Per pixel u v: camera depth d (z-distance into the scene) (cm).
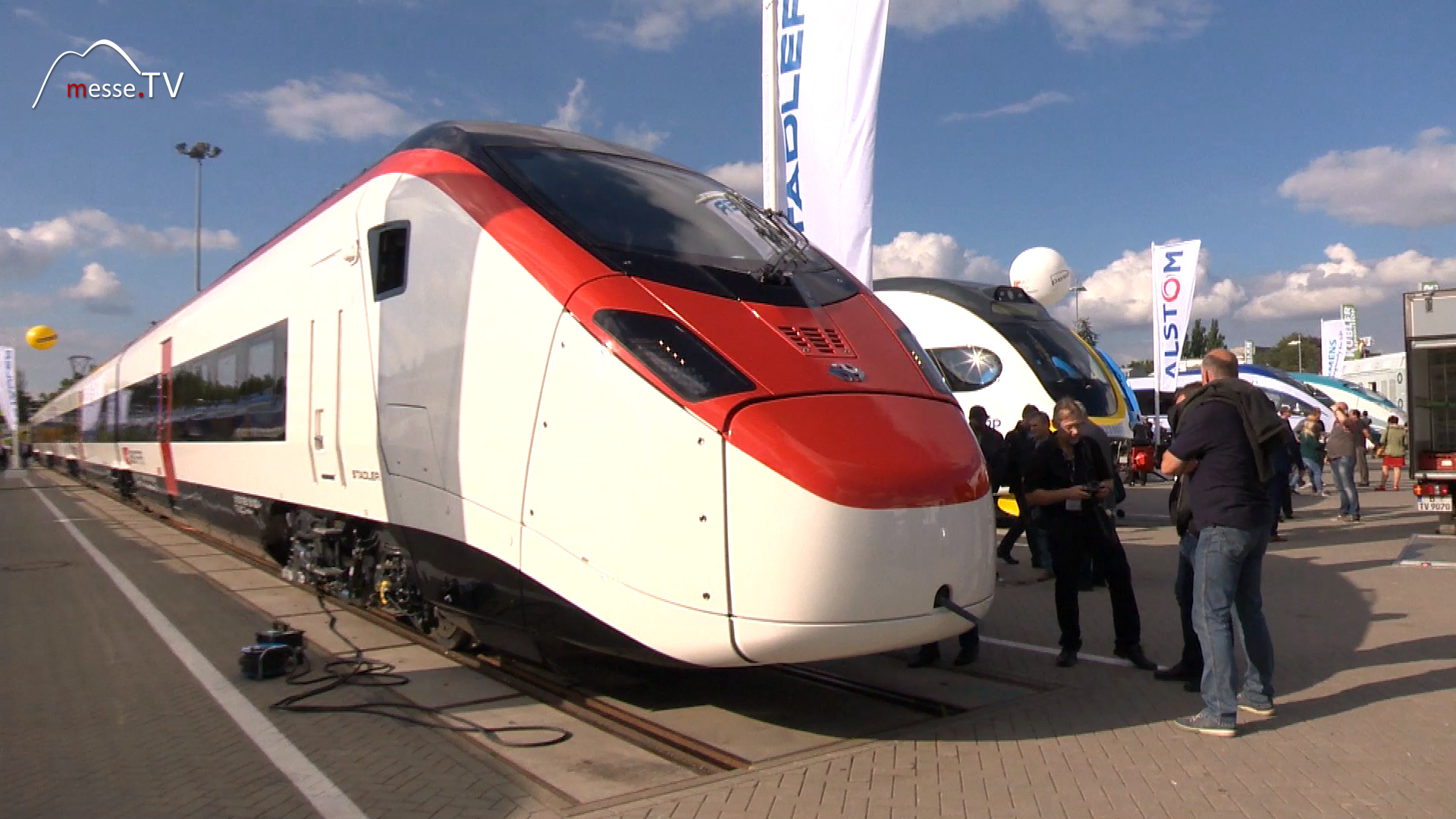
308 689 562
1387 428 1833
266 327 821
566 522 445
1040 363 1239
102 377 2045
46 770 438
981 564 439
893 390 450
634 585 418
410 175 589
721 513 397
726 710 509
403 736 475
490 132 572
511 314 486
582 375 444
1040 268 1597
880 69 834
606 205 509
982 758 429
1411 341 1148
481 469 495
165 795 405
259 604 824
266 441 804
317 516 763
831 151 849
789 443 396
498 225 508
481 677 582
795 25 870
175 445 1221
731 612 394
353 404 634
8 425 5662
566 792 399
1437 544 1011
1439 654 578
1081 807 373
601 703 517
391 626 724
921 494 412
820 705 516
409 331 567
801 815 370
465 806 387
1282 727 458
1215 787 388
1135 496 1727
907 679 565
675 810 378
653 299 448
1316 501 1627
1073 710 498
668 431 412
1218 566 450
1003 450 924
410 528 561
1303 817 357
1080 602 797
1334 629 651
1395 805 365
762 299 470
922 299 1341
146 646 676
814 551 388
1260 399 453
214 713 517
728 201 567
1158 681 548
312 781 417
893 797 387
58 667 622
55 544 1334
